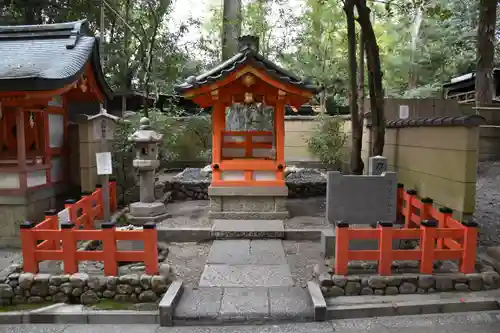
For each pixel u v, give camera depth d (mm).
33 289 4793
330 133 13312
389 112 12852
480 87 13820
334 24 14773
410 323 4277
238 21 13227
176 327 4316
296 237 6871
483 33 13516
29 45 7637
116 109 14328
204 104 8391
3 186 6875
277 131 7801
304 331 4168
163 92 14391
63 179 8367
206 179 10578
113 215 7648
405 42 20453
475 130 5941
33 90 6066
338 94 17172
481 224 7281
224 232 6867
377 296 4680
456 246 5039
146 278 4734
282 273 5422
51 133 7902
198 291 4898
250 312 4387
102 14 12242
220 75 7000
